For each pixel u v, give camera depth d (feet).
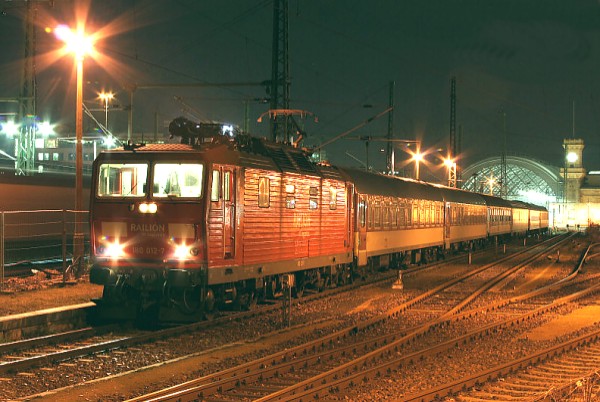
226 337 50.93
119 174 56.03
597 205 475.31
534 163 502.38
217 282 55.31
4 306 56.08
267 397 32.14
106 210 55.88
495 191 528.22
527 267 123.65
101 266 56.08
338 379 36.83
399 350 46.83
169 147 56.08
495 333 54.29
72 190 102.94
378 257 101.24
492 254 160.86
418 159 172.86
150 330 54.13
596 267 125.08
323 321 59.88
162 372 39.60
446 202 138.51
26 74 122.42
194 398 32.94
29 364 39.75
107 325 53.31
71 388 35.58
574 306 70.85
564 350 46.34
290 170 67.92
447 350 46.80
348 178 84.99
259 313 62.23
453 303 73.10
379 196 97.76
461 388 35.86
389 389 35.96
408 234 113.09
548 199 520.42
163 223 54.44
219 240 55.52
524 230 253.85
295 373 39.24
